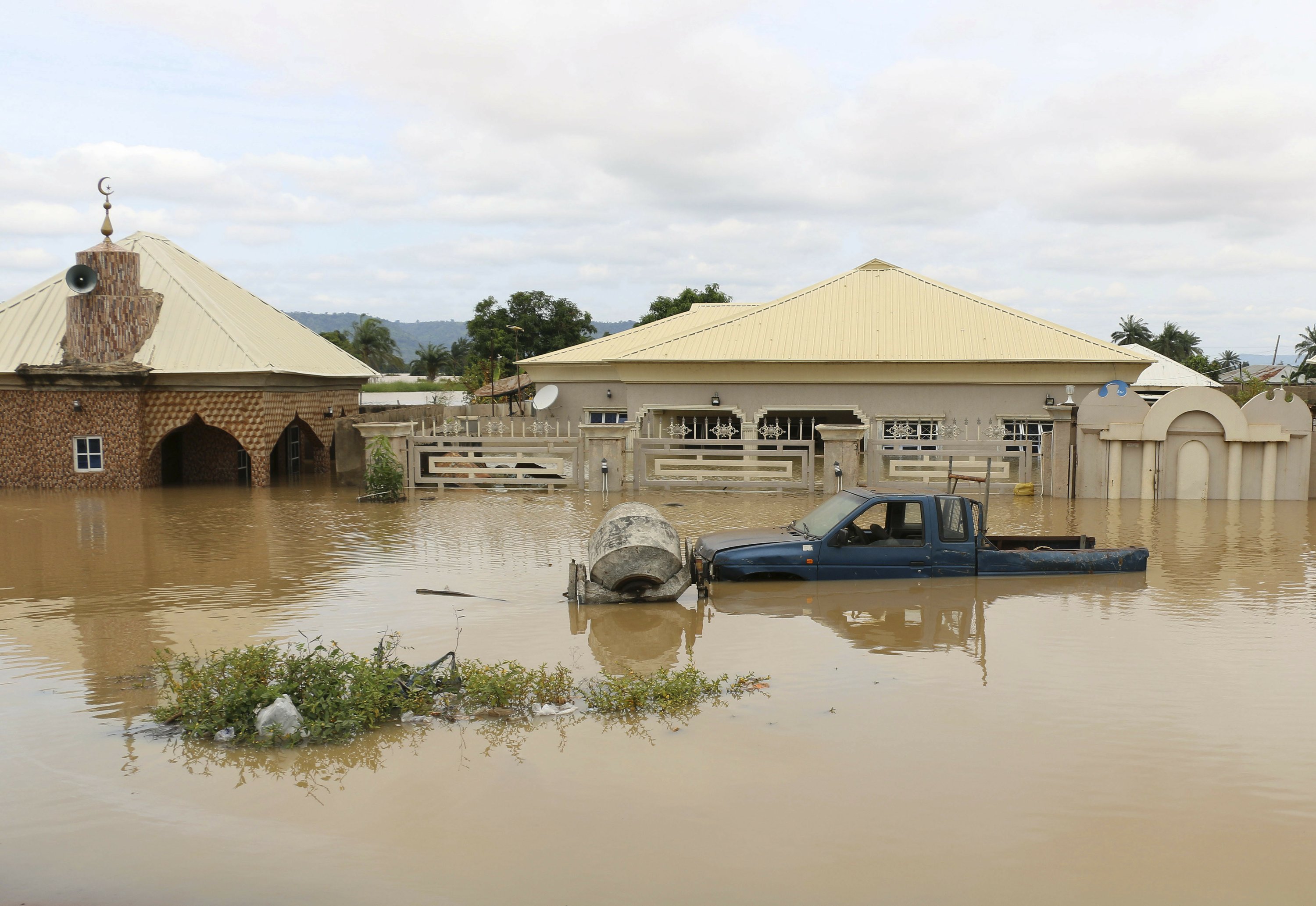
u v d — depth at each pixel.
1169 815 5.39
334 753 6.35
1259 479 20.06
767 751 6.30
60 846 5.11
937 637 9.11
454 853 5.00
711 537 12.63
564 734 6.65
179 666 7.91
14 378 22.25
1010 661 8.28
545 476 23.02
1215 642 8.88
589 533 15.70
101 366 21.89
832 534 11.57
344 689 7.03
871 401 26.61
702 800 5.59
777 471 22.23
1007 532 15.77
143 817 5.43
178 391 22.77
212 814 5.46
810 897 4.56
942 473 22.05
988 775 5.92
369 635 9.30
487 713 7.02
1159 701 7.23
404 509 19.00
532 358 33.06
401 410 29.61
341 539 15.16
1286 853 4.99
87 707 7.25
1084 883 4.70
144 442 22.80
